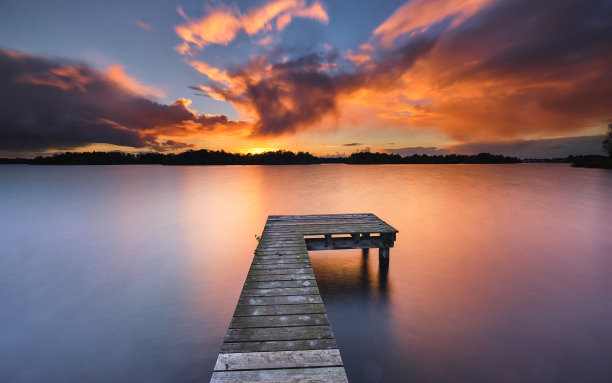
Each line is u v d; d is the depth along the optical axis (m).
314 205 22.50
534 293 7.66
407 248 11.52
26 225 16.42
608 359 5.12
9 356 5.41
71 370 5.04
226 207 21.98
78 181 47.00
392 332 5.99
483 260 10.16
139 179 51.44
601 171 67.31
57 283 8.70
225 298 7.72
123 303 7.43
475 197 25.88
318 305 4.33
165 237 13.94
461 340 5.71
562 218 17.09
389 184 38.88
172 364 5.17
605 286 8.06
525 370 4.89
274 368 2.99
